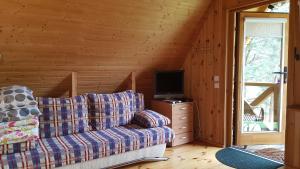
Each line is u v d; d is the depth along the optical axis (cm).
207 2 412
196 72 464
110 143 316
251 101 477
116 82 438
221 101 422
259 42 451
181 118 434
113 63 401
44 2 283
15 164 256
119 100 393
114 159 323
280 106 440
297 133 324
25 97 298
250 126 464
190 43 461
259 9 429
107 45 369
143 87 471
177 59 475
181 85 463
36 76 356
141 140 341
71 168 291
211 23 429
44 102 336
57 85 384
